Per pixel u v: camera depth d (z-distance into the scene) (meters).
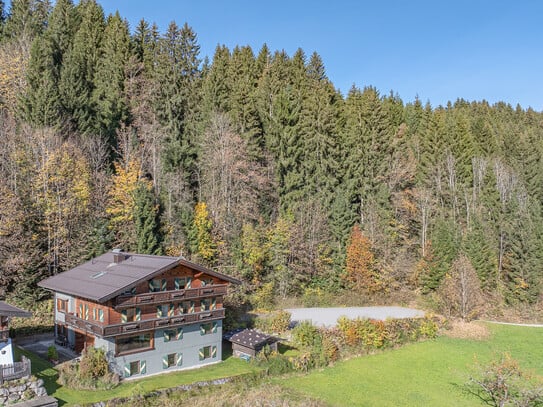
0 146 50.16
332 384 37.16
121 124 61.97
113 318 33.66
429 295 66.44
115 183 54.31
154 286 36.41
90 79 68.12
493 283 68.56
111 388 31.77
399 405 34.25
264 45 100.62
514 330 57.72
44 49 59.91
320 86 86.38
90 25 76.81
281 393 34.22
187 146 65.19
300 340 43.97
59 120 55.16
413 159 80.19
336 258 66.62
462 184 80.06
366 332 46.22
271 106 74.75
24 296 45.09
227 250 58.00
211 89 72.44
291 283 62.38
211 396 32.25
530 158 92.88
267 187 68.50
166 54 74.06
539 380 34.88
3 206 45.19
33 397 28.44
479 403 35.47
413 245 73.25
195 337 38.84
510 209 75.50
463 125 87.75
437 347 48.84
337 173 72.81
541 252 68.81
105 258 42.84
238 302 54.88
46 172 48.25
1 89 60.19
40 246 47.84
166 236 54.06
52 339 41.47
